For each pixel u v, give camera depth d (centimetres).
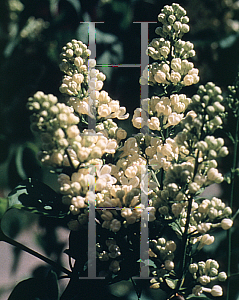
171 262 48
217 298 54
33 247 74
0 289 77
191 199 47
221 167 61
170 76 53
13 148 82
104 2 89
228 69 65
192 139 47
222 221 47
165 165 50
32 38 93
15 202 52
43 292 53
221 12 99
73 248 56
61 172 48
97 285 53
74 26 89
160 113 53
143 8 88
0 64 94
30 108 43
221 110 45
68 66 57
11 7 97
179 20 58
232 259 56
